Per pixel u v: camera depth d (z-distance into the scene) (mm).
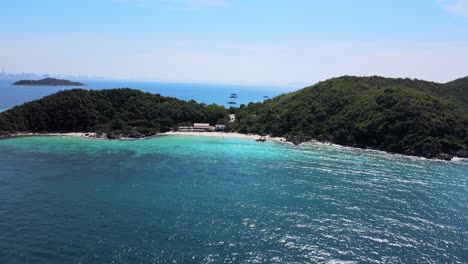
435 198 75625
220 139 146000
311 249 52219
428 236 57625
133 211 63938
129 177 85062
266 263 47906
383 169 100250
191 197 72125
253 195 74500
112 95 171625
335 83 177000
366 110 143125
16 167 91688
